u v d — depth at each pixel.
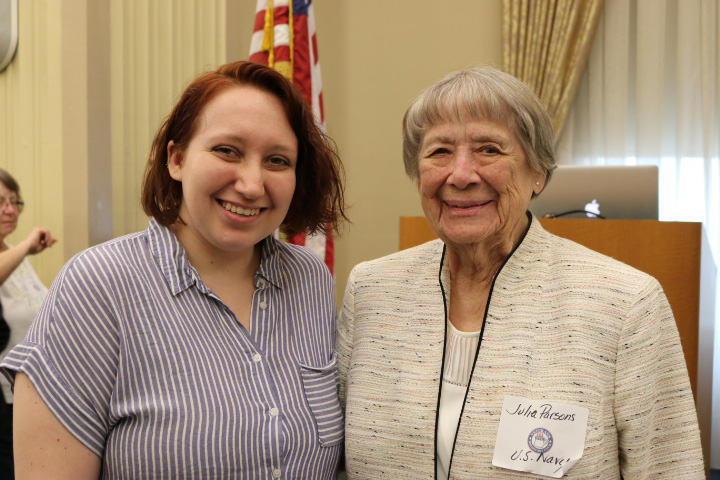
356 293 1.55
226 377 1.20
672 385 1.27
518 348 1.29
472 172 1.30
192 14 3.35
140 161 3.22
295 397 1.28
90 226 3.02
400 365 1.40
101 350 1.15
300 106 1.26
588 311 1.26
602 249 2.06
